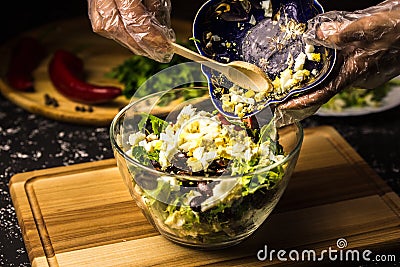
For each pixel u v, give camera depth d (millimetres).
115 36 963
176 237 953
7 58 1497
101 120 1298
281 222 1027
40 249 971
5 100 1392
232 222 908
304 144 1208
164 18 988
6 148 1236
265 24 1002
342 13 898
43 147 1245
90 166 1146
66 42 1561
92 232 1003
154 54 957
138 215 1038
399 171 1187
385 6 895
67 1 1727
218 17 987
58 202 1063
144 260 954
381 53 937
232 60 995
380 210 1059
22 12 1687
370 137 1276
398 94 1318
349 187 1105
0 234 1038
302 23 984
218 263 951
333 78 952
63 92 1360
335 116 1315
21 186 1095
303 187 1104
